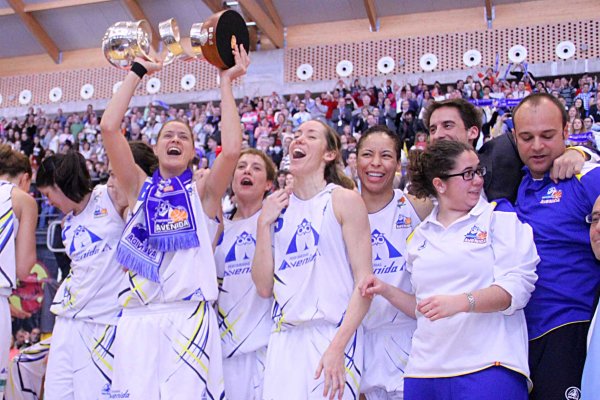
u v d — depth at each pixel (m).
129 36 2.52
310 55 16.14
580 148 2.26
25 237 2.90
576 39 14.12
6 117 18.69
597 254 2.00
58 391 2.78
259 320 2.62
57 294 2.99
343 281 2.28
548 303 2.12
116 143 2.42
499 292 1.93
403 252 2.49
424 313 1.90
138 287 2.34
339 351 2.10
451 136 2.58
